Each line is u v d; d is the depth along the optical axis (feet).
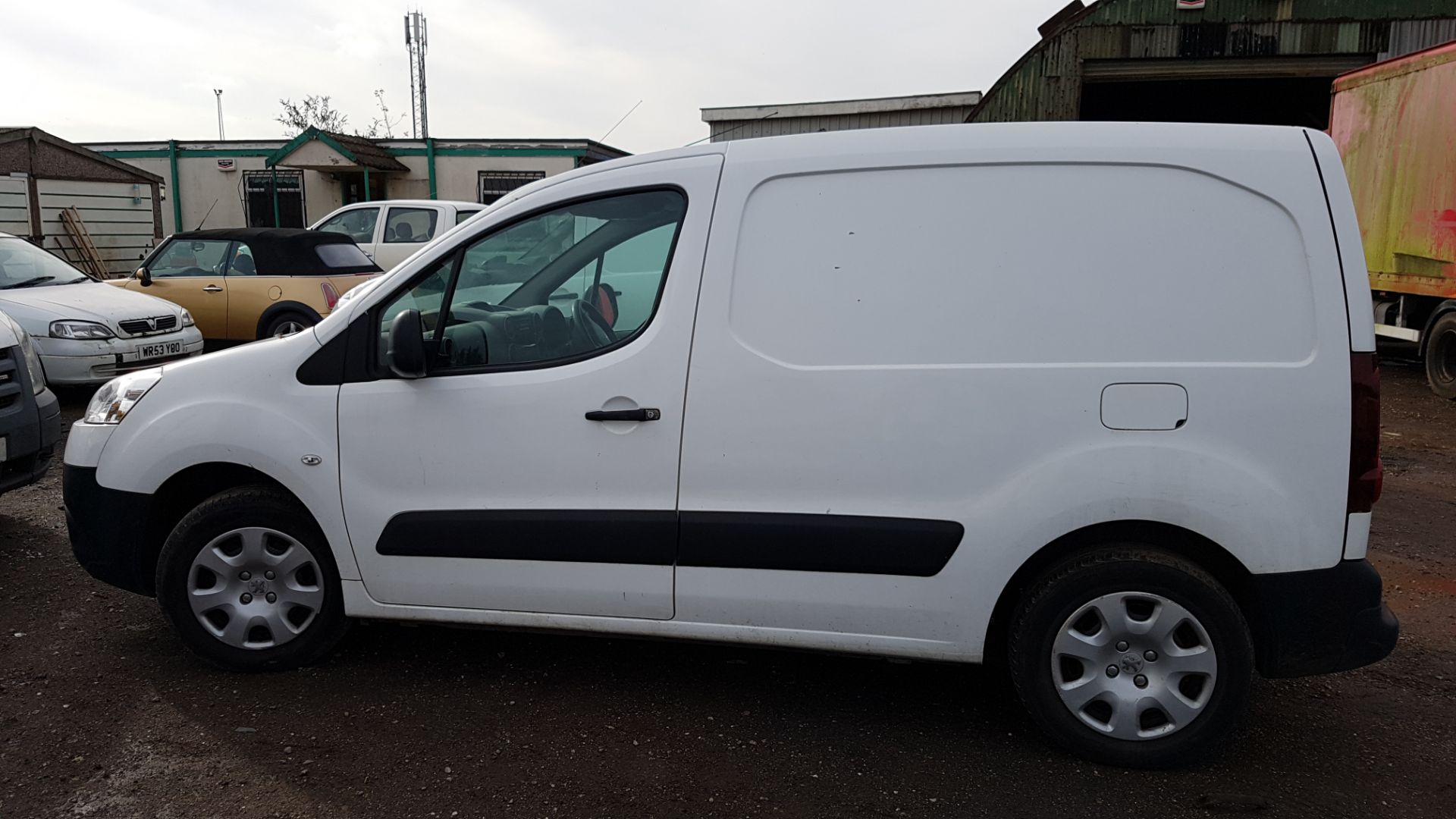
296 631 11.87
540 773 9.83
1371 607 9.61
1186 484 9.52
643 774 9.85
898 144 10.19
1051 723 10.09
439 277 11.41
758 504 10.39
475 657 12.59
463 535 11.03
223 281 34.96
